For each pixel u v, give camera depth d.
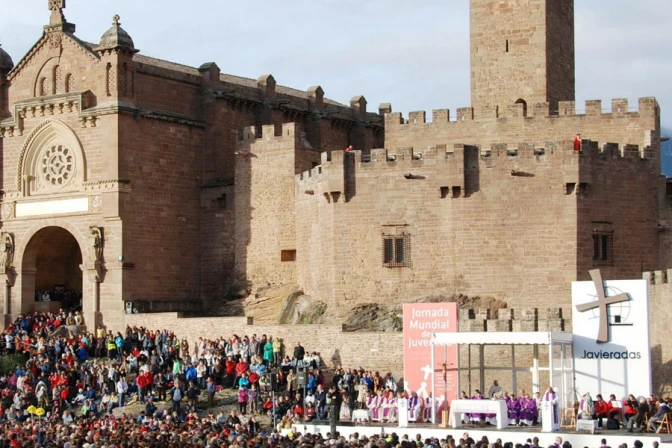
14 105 193.50
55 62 191.38
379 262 167.50
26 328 184.12
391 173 167.38
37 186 192.62
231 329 168.12
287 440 113.81
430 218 165.12
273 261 186.88
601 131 171.88
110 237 184.25
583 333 137.50
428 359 139.38
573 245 158.88
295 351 152.62
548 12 182.12
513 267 161.25
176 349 164.88
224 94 197.38
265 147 188.38
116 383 154.75
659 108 170.50
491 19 184.50
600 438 118.06
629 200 163.88
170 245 190.00
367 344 153.50
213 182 195.38
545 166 160.38
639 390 134.75
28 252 193.62
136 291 184.88
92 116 185.88
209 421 131.50
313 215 177.00
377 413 136.00
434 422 132.75
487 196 162.50
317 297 175.00
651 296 143.88
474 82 185.75
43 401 152.75
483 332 136.75
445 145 164.62
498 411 126.62
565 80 187.62
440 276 164.50
